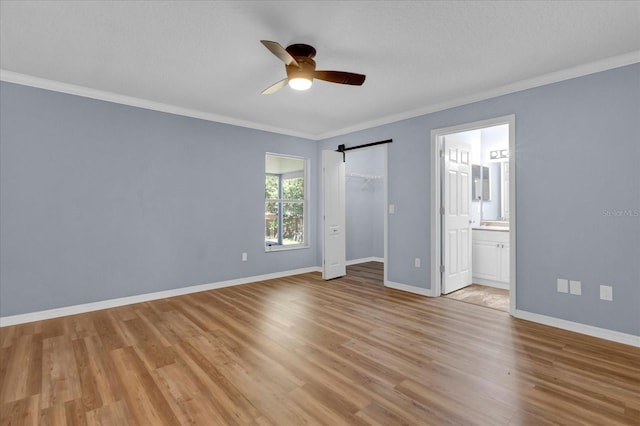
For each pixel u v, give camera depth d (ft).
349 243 21.77
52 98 11.23
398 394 6.59
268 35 8.06
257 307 12.31
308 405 6.26
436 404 6.26
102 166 12.22
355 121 16.07
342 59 9.35
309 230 19.17
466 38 8.16
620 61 9.03
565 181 10.07
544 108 10.47
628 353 8.39
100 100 12.16
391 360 8.04
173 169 13.92
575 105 9.86
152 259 13.38
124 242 12.71
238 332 9.84
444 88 11.56
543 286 10.53
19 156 10.69
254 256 16.61
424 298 13.46
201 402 6.36
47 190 11.16
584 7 6.87
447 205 14.06
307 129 17.78
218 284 15.28
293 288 15.23
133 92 12.16
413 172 14.32
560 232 10.18
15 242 10.64
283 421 5.80
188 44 8.52
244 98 12.76
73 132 11.62
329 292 14.47
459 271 14.82
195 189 14.56
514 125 11.09
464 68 9.90
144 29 7.79
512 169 11.12
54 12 7.07
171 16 7.25
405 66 9.78
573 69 9.79
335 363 7.89
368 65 9.71
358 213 22.35
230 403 6.32
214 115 14.96
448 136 14.25
